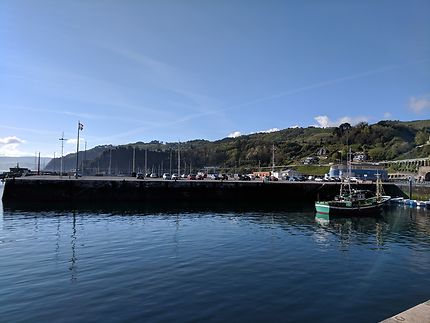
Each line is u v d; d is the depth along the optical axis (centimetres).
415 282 2023
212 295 1698
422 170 11244
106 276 1983
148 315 1447
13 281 1886
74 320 1391
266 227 3997
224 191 7106
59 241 3003
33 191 6284
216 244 2944
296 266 2295
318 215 5247
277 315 1486
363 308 1605
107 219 4444
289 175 12206
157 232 3506
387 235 3700
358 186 8038
